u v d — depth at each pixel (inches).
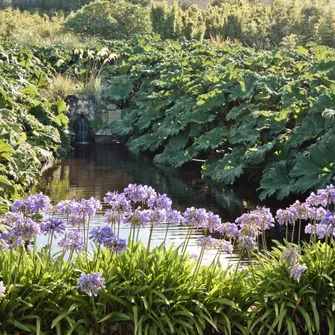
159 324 161.2
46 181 444.8
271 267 182.5
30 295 160.1
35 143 484.4
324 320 177.5
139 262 169.8
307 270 177.3
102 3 1084.5
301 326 174.6
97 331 160.9
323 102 405.1
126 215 171.0
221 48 814.5
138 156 582.6
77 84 729.6
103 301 163.0
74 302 161.3
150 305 163.2
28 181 378.6
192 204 384.8
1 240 159.8
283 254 170.4
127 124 666.2
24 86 575.5
